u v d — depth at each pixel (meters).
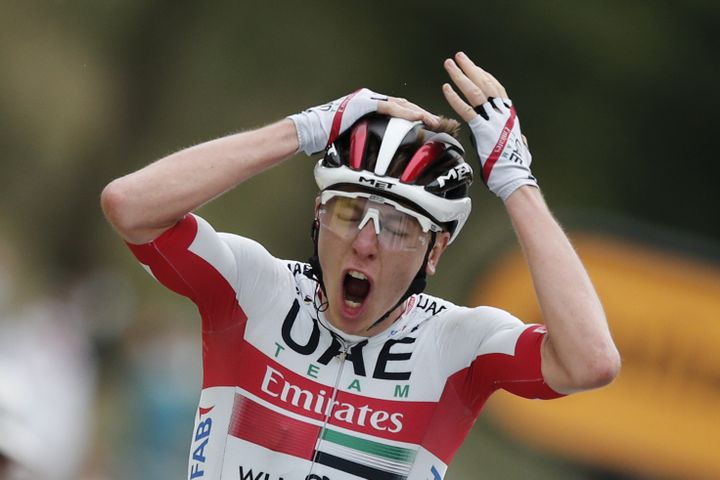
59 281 57.41
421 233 9.81
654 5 71.62
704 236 69.00
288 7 70.25
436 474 10.15
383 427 10.02
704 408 25.34
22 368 17.97
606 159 69.88
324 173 9.77
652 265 25.47
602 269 25.64
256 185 63.59
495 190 10.03
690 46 71.56
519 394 10.05
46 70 67.56
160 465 28.41
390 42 70.88
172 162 9.66
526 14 70.50
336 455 9.94
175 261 9.92
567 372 9.55
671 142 70.50
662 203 69.56
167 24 68.44
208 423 10.15
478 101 10.16
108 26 68.50
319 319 10.22
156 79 68.25
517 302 24.05
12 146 66.12
